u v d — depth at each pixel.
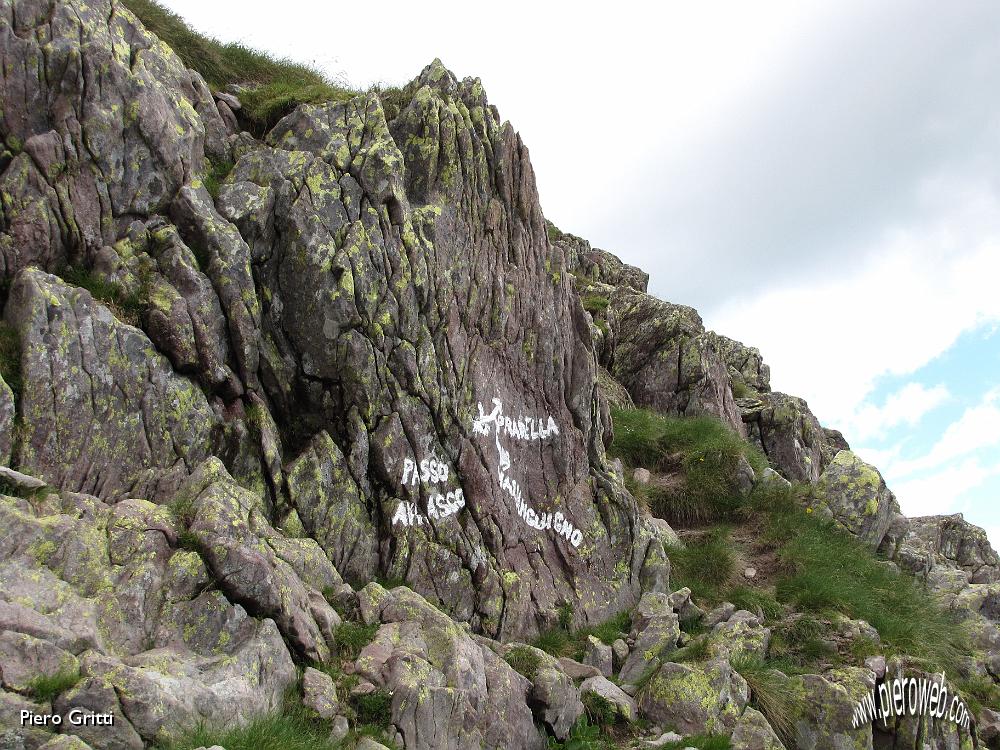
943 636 18.00
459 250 15.14
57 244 11.59
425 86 15.92
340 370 13.20
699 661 13.52
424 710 9.82
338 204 13.62
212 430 11.83
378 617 11.31
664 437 23.77
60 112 11.84
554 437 16.05
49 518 9.23
